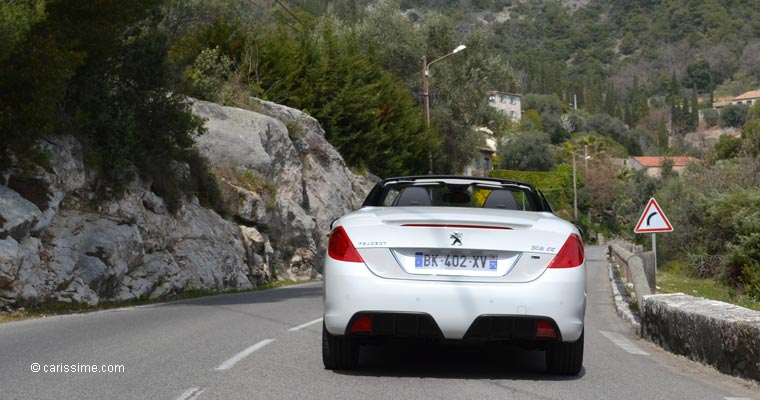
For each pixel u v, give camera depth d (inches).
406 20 2169.0
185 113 821.9
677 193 1475.1
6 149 605.0
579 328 240.8
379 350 316.2
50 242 614.2
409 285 236.5
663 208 1486.2
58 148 660.7
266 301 617.9
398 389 234.2
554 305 236.1
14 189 607.8
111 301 650.8
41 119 604.1
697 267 1302.9
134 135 773.9
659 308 366.0
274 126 1172.5
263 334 368.5
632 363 305.3
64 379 248.2
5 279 526.9
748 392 244.5
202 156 976.3
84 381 244.7
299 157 1274.6
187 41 1342.3
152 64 779.4
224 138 1064.2
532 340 240.4
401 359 293.1
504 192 284.8
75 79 729.0
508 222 240.8
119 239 681.6
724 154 2352.4
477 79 2171.5
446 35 2148.1
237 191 992.2
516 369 276.5
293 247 1154.7
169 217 819.4
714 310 316.2
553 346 257.1
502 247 239.0
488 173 3572.8
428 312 234.8
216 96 1186.6
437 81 2121.1
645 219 677.9
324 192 1307.8
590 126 7150.6
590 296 737.0
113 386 236.5
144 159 791.1
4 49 545.3
